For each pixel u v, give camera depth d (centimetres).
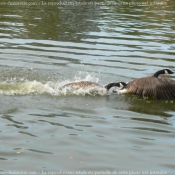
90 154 1619
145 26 4209
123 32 3906
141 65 2867
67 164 1541
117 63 2897
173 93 2275
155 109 2133
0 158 1560
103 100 2222
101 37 3691
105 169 1517
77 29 3969
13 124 1848
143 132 1839
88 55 3086
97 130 1834
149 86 2280
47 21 4288
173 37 3750
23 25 4069
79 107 2095
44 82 2430
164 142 1747
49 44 3381
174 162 1583
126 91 2330
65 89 2303
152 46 3409
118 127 1878
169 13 5025
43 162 1548
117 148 1677
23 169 1498
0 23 4131
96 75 2612
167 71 2367
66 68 2730
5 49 3155
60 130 1811
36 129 1809
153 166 1551
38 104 2095
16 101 2116
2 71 2589
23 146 1655
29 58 2934
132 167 1538
